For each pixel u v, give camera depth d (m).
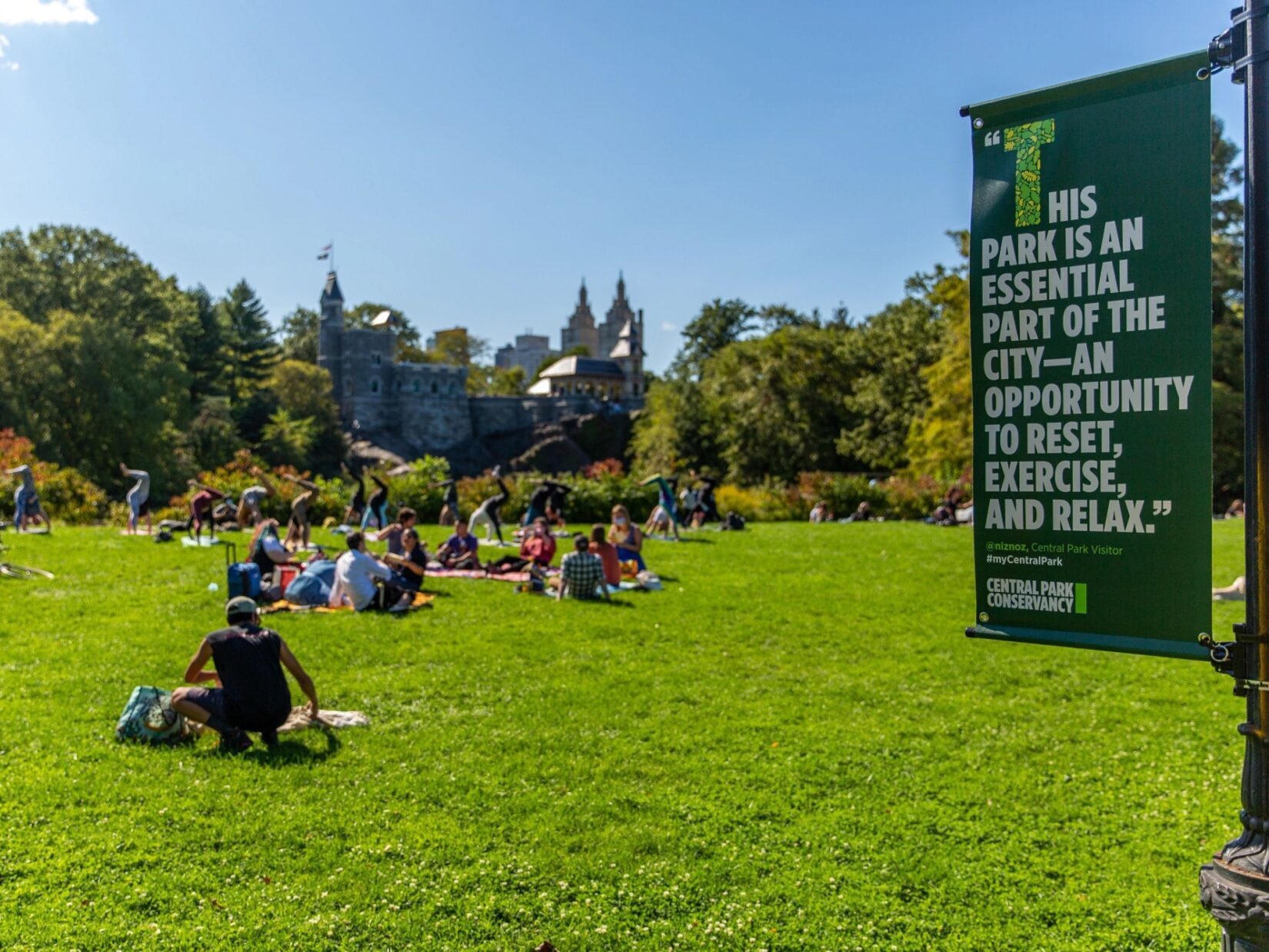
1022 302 4.78
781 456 64.19
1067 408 4.70
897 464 60.53
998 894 6.41
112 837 6.64
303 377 102.50
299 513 20.59
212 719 8.29
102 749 8.21
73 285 70.88
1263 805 3.85
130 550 19.67
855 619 14.72
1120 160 4.54
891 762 8.66
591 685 10.72
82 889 5.99
